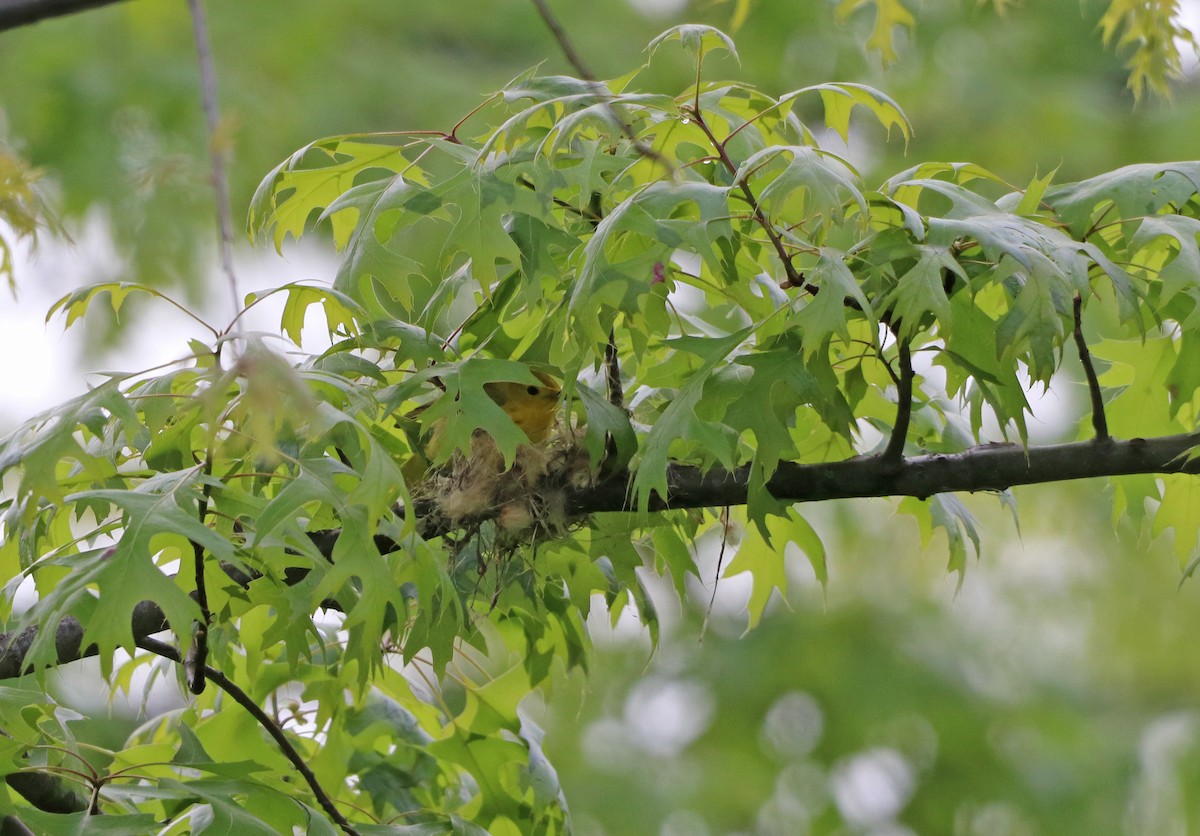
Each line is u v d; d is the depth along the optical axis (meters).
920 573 15.41
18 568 5.51
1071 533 15.27
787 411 4.91
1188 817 14.76
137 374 4.55
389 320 5.31
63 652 5.51
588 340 4.73
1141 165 5.25
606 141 5.31
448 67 14.76
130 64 13.48
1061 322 4.48
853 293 4.50
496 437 4.91
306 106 13.85
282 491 4.36
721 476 5.52
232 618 5.65
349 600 4.98
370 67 14.30
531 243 5.09
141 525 4.27
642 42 14.89
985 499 15.21
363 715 6.89
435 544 5.84
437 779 6.93
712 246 4.91
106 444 5.36
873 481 5.47
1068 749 15.16
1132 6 7.49
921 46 14.91
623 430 5.20
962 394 5.61
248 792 4.97
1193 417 6.02
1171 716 15.81
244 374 3.45
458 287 5.46
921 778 15.18
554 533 5.61
